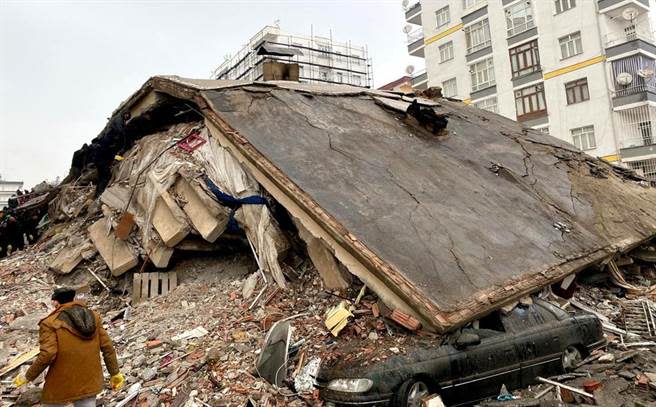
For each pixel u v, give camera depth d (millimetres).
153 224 8141
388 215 6430
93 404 3795
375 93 12648
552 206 9086
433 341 4559
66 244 9820
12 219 12664
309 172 7086
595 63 22359
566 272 6762
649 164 21156
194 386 4641
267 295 6562
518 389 4629
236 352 5242
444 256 5789
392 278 5039
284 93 10039
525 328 4984
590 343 5359
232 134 7773
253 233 7273
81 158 13547
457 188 8156
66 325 3670
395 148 9102
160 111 10602
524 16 25406
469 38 28594
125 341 5969
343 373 4074
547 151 12617
